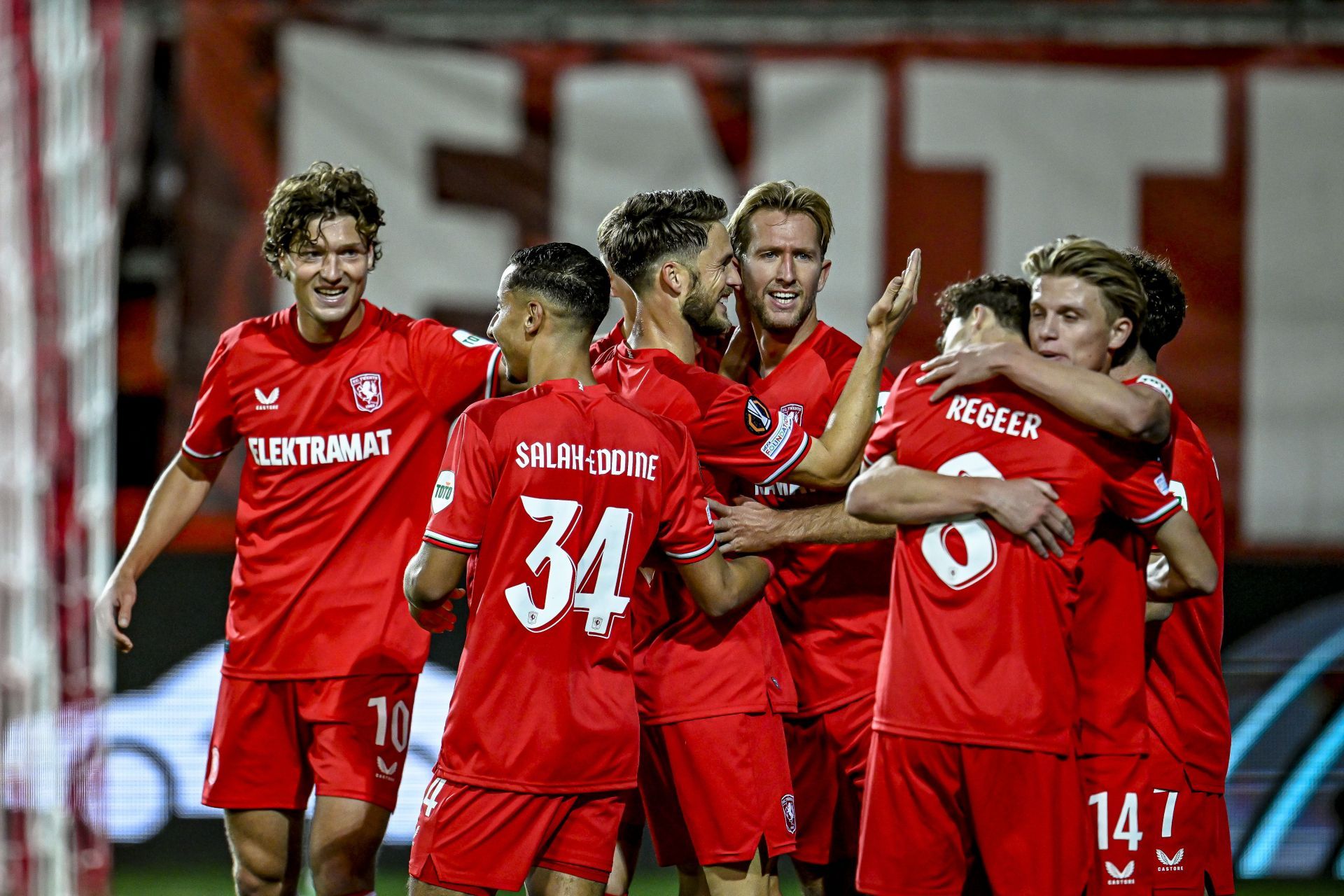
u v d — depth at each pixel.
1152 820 10.04
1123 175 21.73
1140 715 9.85
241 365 10.87
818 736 11.34
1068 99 21.81
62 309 20.59
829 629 11.27
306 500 10.81
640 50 21.84
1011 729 9.27
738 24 21.92
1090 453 9.38
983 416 9.57
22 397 20.39
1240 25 21.89
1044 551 9.28
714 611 9.69
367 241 10.58
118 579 11.27
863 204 21.77
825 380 11.33
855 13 21.94
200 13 21.03
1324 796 20.33
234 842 11.10
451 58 21.62
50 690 19.83
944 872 9.59
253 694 10.88
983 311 10.45
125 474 20.70
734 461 10.25
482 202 21.58
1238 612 21.09
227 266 20.97
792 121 21.83
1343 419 21.38
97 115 20.84
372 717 10.80
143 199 20.91
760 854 10.09
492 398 9.93
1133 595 9.82
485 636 9.21
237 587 11.02
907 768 9.55
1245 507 21.33
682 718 10.01
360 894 10.68
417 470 10.99
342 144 21.31
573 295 9.39
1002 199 21.77
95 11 20.89
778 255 10.96
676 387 10.14
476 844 9.20
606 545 9.28
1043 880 9.26
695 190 10.47
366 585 10.82
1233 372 21.47
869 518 9.67
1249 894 19.20
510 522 9.16
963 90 21.83
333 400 10.74
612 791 9.38
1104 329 9.59
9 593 20.11
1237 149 21.69
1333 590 21.12
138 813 19.98
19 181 20.67
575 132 21.75
